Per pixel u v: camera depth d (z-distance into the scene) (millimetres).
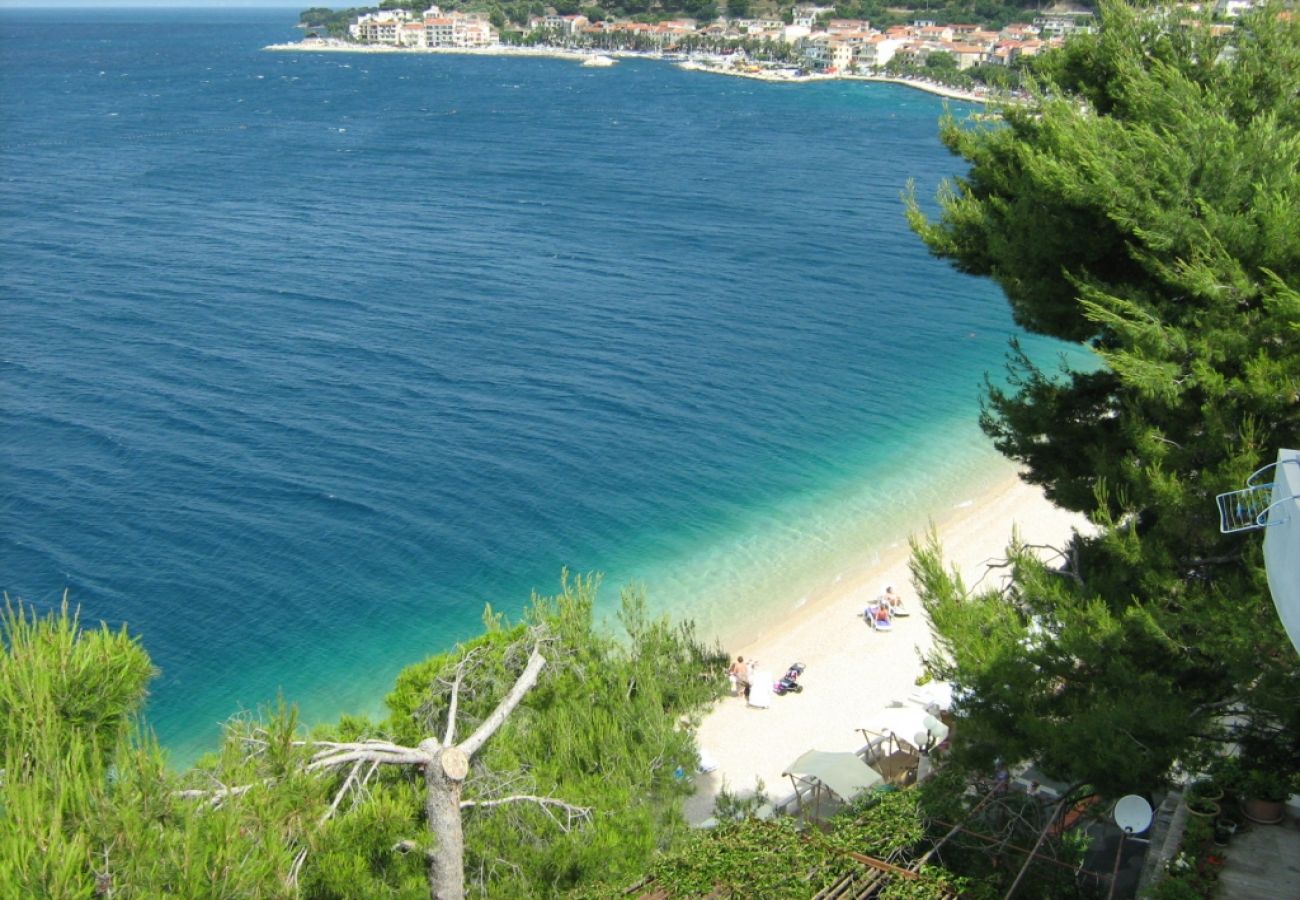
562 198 120625
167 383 60531
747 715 31688
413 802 13516
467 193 123750
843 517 45844
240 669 35969
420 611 39438
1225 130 14547
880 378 62938
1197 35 17406
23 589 39625
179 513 45656
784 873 14242
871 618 37000
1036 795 17422
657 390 60812
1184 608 13148
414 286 82438
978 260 18172
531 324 73062
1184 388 13539
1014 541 16250
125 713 9594
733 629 37594
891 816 15531
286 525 44969
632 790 15078
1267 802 14117
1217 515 13180
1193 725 13016
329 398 59000
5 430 53250
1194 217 14281
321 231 102500
